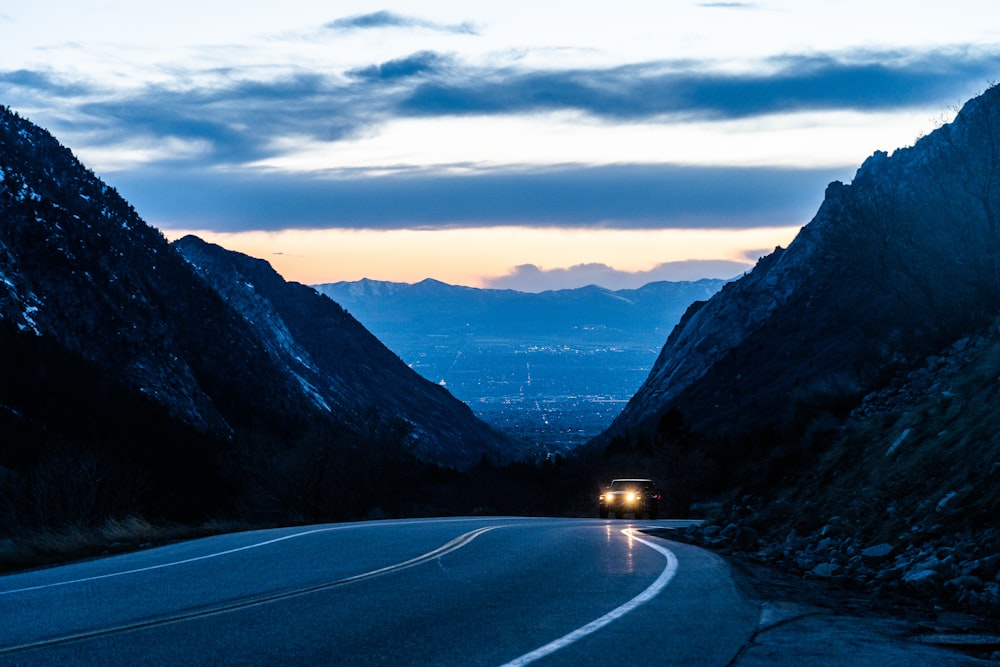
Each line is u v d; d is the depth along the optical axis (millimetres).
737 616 8883
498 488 76812
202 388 159250
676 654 7059
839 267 28891
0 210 142125
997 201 23250
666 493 70438
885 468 16359
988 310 21484
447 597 10109
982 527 11500
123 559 15125
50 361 102500
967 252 22906
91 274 146500
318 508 50906
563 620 8609
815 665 6684
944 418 15789
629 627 8234
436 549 16234
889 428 18156
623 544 17734
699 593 10539
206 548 16812
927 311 23500
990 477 12297
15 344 101750
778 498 20953
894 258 24125
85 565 14203
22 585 11406
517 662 6754
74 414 89688
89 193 199000
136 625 8219
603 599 10000
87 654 6980
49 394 91625
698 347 155375
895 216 24375
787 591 11133
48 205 153500
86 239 154250
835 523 15750
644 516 39312
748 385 117938
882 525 14055
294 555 15078
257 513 51031
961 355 20391
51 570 13695
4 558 16469
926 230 23766
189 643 7430
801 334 121000
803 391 26688
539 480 87875
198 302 195750
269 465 51031
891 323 24828
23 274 134750
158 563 13977
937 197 24219
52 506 33406
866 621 8734
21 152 181000
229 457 55500
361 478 52375
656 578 11969
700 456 70750
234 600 9812
